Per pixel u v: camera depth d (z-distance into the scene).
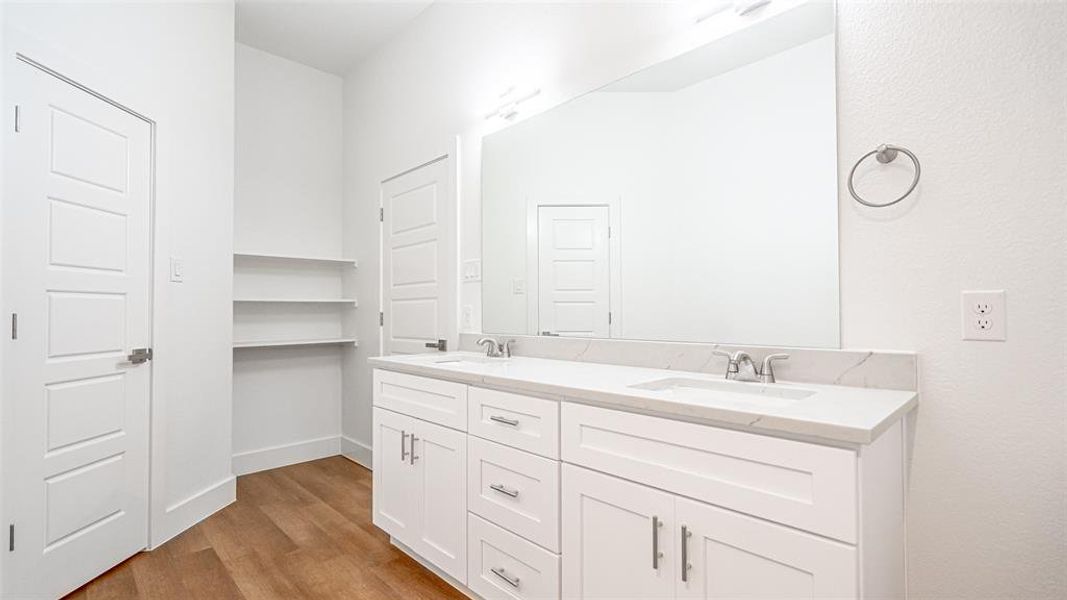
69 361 1.91
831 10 1.47
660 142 1.89
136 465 2.20
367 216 3.68
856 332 1.42
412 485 2.10
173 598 1.86
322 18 3.22
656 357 1.86
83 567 1.94
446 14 2.96
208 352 2.69
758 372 1.59
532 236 2.38
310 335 3.78
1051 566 1.15
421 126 3.16
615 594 1.34
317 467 3.55
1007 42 1.20
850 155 1.43
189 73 2.58
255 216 3.54
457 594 1.88
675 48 1.85
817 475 1.00
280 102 3.69
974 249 1.24
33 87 1.77
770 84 1.60
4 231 1.67
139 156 2.25
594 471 1.40
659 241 1.88
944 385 1.28
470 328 2.76
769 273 1.59
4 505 1.67
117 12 2.18
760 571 1.07
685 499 1.20
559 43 2.27
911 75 1.33
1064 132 1.14
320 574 2.03
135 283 2.21
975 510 1.24
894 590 1.22
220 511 2.71
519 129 2.47
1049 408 1.15
